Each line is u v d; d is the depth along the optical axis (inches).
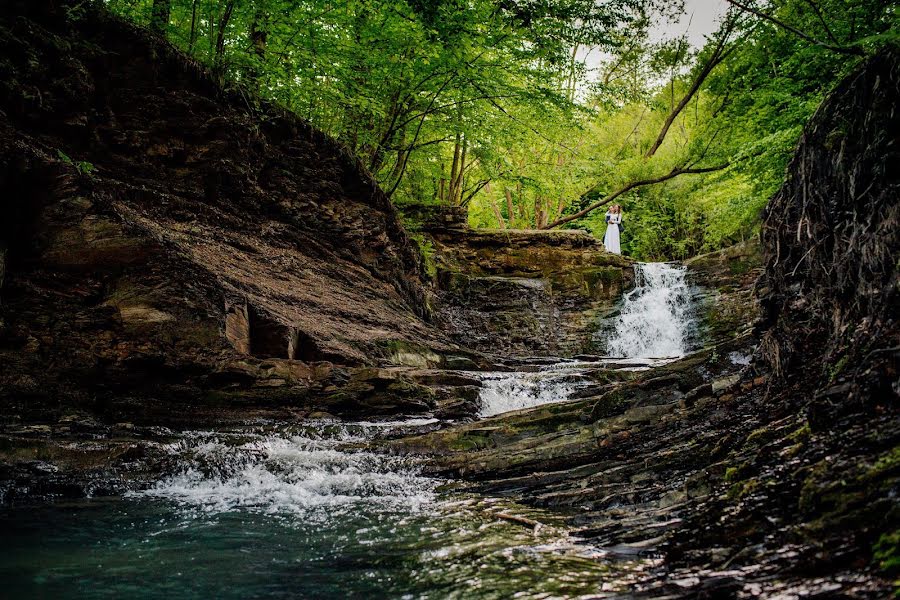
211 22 524.7
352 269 580.7
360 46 586.6
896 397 130.0
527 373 478.3
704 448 199.3
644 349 809.5
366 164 698.8
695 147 897.5
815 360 206.5
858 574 85.4
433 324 719.7
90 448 251.9
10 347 307.7
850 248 188.1
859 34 371.9
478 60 604.1
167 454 262.2
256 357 379.2
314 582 135.9
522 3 397.4
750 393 235.6
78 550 162.4
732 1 239.5
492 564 140.6
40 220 342.3
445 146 844.0
